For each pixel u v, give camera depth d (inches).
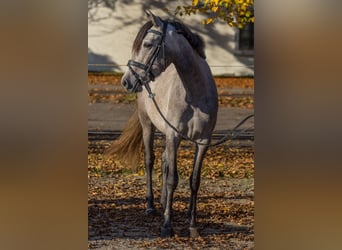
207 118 357.7
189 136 359.9
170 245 364.5
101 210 407.2
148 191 420.8
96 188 449.7
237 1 436.5
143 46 341.1
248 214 398.6
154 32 342.0
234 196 438.0
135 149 434.3
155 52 340.2
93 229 373.4
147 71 340.2
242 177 476.7
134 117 431.2
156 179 498.0
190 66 348.5
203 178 476.1
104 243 361.4
